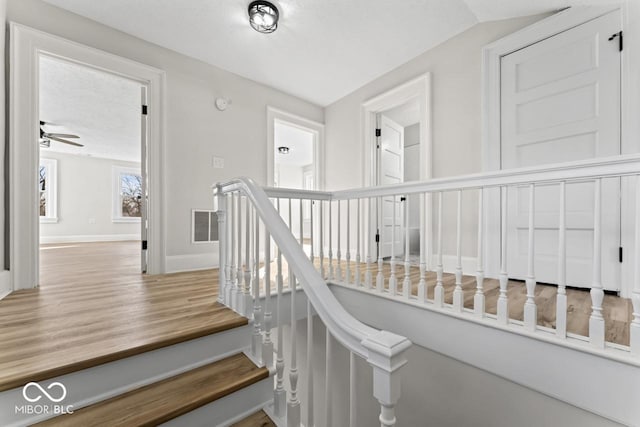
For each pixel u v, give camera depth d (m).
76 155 6.66
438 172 2.74
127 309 1.65
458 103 2.60
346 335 0.77
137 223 7.54
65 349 1.14
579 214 1.99
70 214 6.57
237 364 1.36
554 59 2.10
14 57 2.01
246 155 3.31
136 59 2.58
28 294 1.96
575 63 2.01
